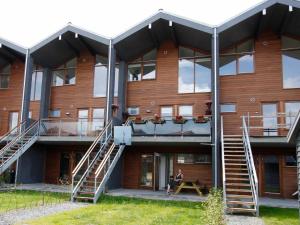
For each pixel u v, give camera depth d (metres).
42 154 19.11
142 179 17.17
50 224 7.98
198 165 16.34
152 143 15.66
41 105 19.17
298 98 15.40
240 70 16.44
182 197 13.74
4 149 16.00
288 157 15.17
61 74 19.94
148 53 18.28
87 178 13.52
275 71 15.90
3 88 20.98
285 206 12.05
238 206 10.91
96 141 14.64
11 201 11.45
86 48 19.02
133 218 9.05
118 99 17.53
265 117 14.83
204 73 17.09
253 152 15.59
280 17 14.97
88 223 8.23
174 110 17.19
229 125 16.09
